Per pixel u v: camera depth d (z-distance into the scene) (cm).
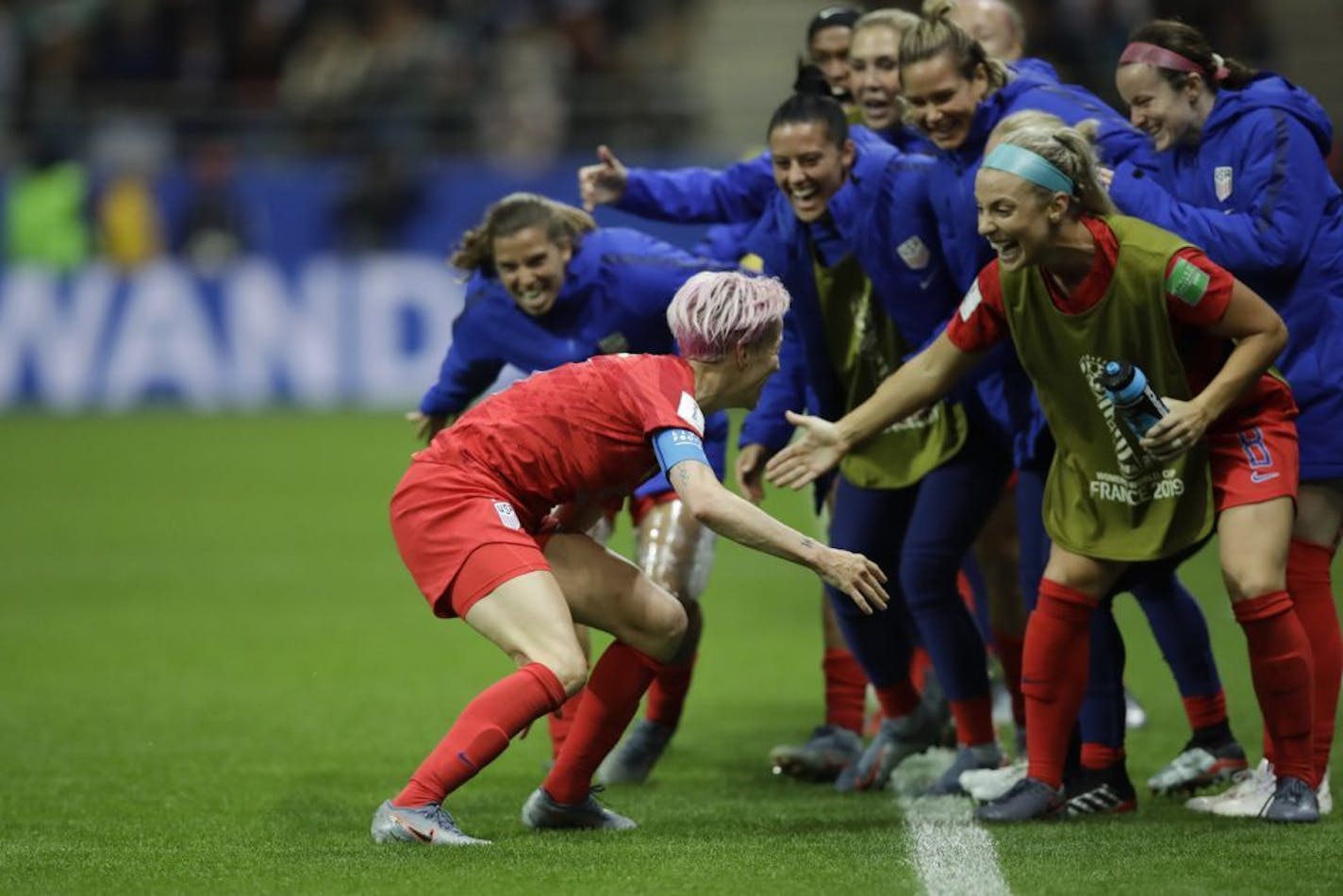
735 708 2575
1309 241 1769
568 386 1667
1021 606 2130
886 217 1977
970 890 1459
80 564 3875
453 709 2509
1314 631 1788
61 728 2364
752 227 2344
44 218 6625
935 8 1936
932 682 2202
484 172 6631
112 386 6669
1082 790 1834
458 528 1638
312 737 2314
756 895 1443
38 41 7394
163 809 1872
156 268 6662
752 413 2153
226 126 7019
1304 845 1623
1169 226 1766
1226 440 1725
